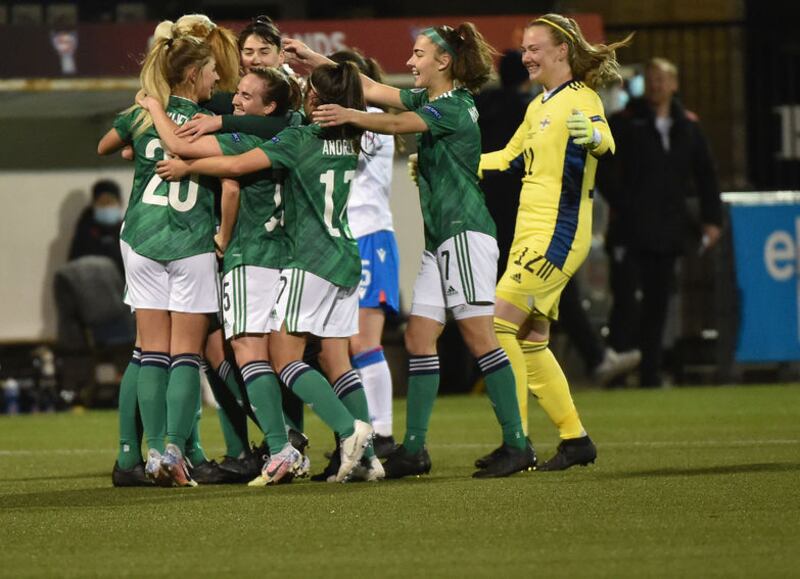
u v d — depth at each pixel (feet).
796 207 176.45
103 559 59.21
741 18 200.95
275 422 83.05
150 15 191.52
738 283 176.24
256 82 83.82
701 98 200.64
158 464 82.23
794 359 176.86
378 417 100.07
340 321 83.76
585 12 200.03
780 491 75.87
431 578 54.29
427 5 198.18
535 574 54.70
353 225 100.12
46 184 167.12
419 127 83.97
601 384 167.94
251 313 83.15
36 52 167.73
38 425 141.38
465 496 75.82
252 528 66.28
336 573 55.47
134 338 165.48
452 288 86.12
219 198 85.61
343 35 169.07
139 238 84.64
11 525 68.59
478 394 168.76
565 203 88.17
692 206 176.24
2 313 167.12
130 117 86.07
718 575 54.03
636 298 167.12
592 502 72.64
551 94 88.79
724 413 136.36
